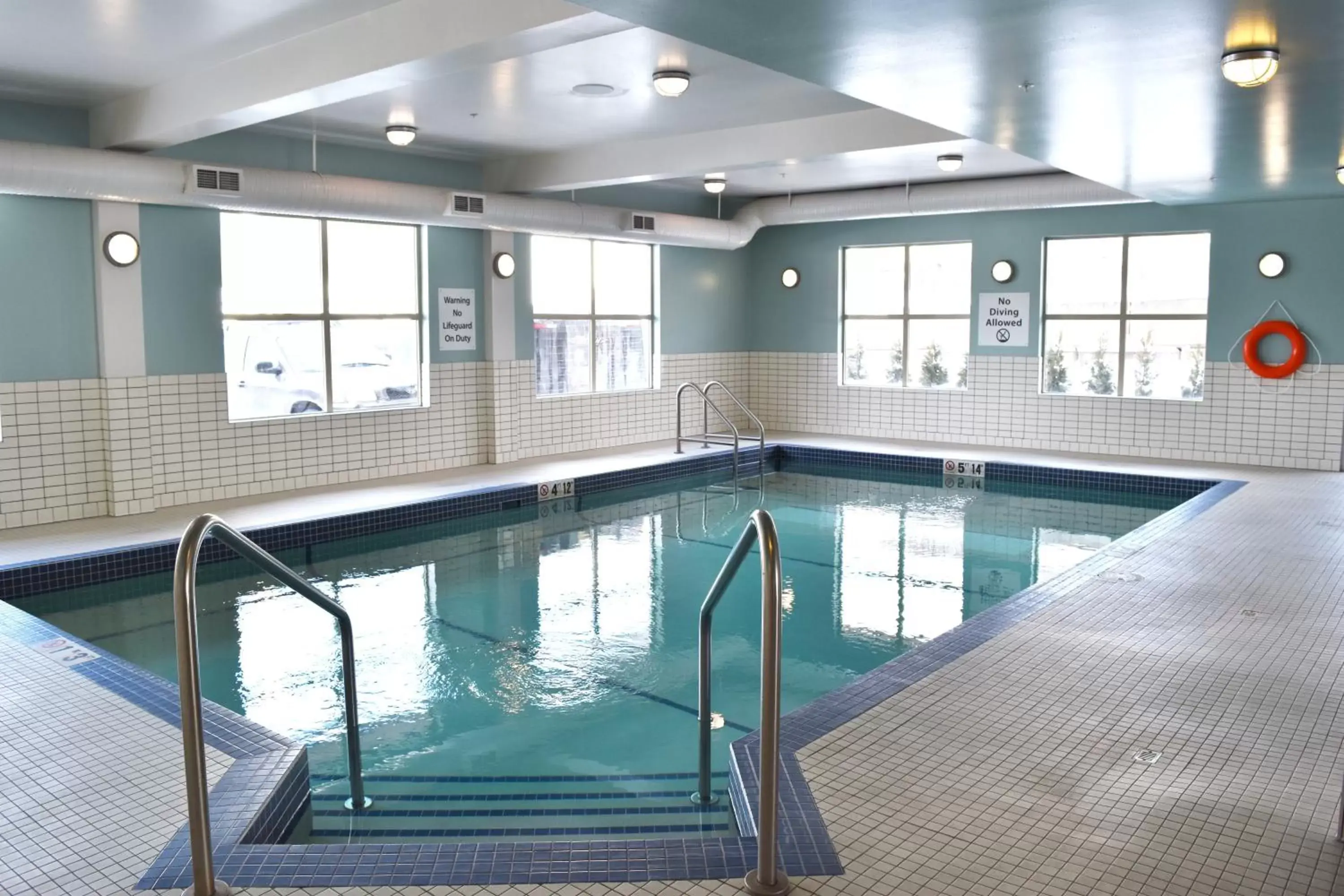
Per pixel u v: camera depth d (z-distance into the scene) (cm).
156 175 668
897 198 1022
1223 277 978
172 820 279
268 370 836
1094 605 493
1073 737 333
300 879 241
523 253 1011
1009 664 406
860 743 328
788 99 674
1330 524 687
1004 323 1111
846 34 395
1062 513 870
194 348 773
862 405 1222
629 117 733
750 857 251
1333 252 921
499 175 928
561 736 416
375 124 758
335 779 375
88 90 640
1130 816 277
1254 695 372
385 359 920
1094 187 915
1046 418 1093
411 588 639
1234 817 276
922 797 287
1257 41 407
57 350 704
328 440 865
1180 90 491
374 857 250
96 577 614
